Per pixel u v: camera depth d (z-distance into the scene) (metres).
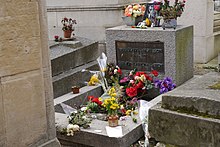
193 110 2.61
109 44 6.14
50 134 3.05
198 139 2.53
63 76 5.76
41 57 2.87
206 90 2.82
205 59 8.43
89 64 6.69
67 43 6.58
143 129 4.07
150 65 5.86
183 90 2.87
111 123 3.98
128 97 5.50
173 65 5.69
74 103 5.39
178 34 5.69
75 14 9.29
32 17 2.75
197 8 8.29
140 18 6.28
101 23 9.06
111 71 5.95
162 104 2.76
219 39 9.30
